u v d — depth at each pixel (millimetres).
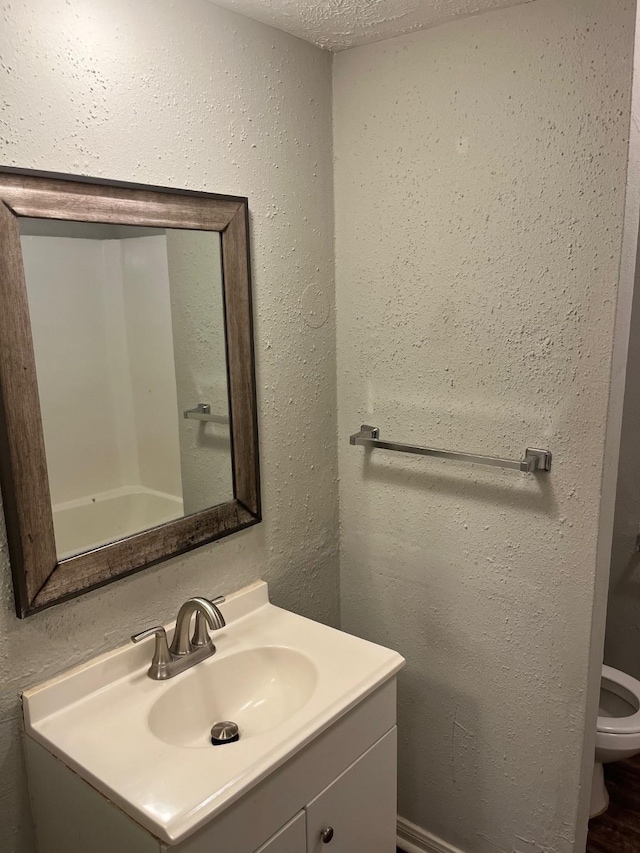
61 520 1250
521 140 1426
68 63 1160
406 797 1954
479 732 1756
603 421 1417
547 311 1457
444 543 1724
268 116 1535
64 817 1219
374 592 1905
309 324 1735
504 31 1407
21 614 1197
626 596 2484
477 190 1507
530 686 1640
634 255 1407
